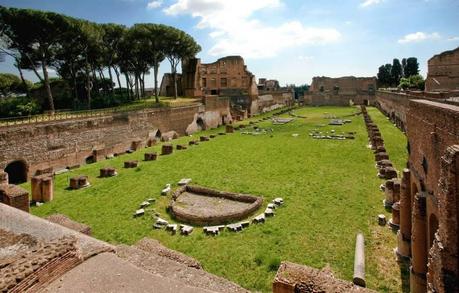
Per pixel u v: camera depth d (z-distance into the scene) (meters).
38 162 30.16
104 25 51.84
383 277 12.33
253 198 20.31
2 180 21.58
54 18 38.22
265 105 92.62
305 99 105.69
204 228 16.56
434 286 8.05
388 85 105.88
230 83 84.00
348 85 103.88
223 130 58.50
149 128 46.00
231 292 7.31
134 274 6.82
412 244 11.41
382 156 28.02
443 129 8.99
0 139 27.00
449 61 53.50
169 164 30.30
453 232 7.41
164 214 18.95
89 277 6.64
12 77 55.03
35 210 20.08
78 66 51.88
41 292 6.14
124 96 62.81
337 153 33.00
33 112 37.59
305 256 13.82
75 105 49.59
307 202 19.70
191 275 7.83
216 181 24.64
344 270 12.80
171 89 82.06
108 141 38.56
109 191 23.11
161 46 57.75
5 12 34.72
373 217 17.42
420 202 11.02
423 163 11.41
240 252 14.38
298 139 42.62
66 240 7.32
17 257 6.89
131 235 16.50
